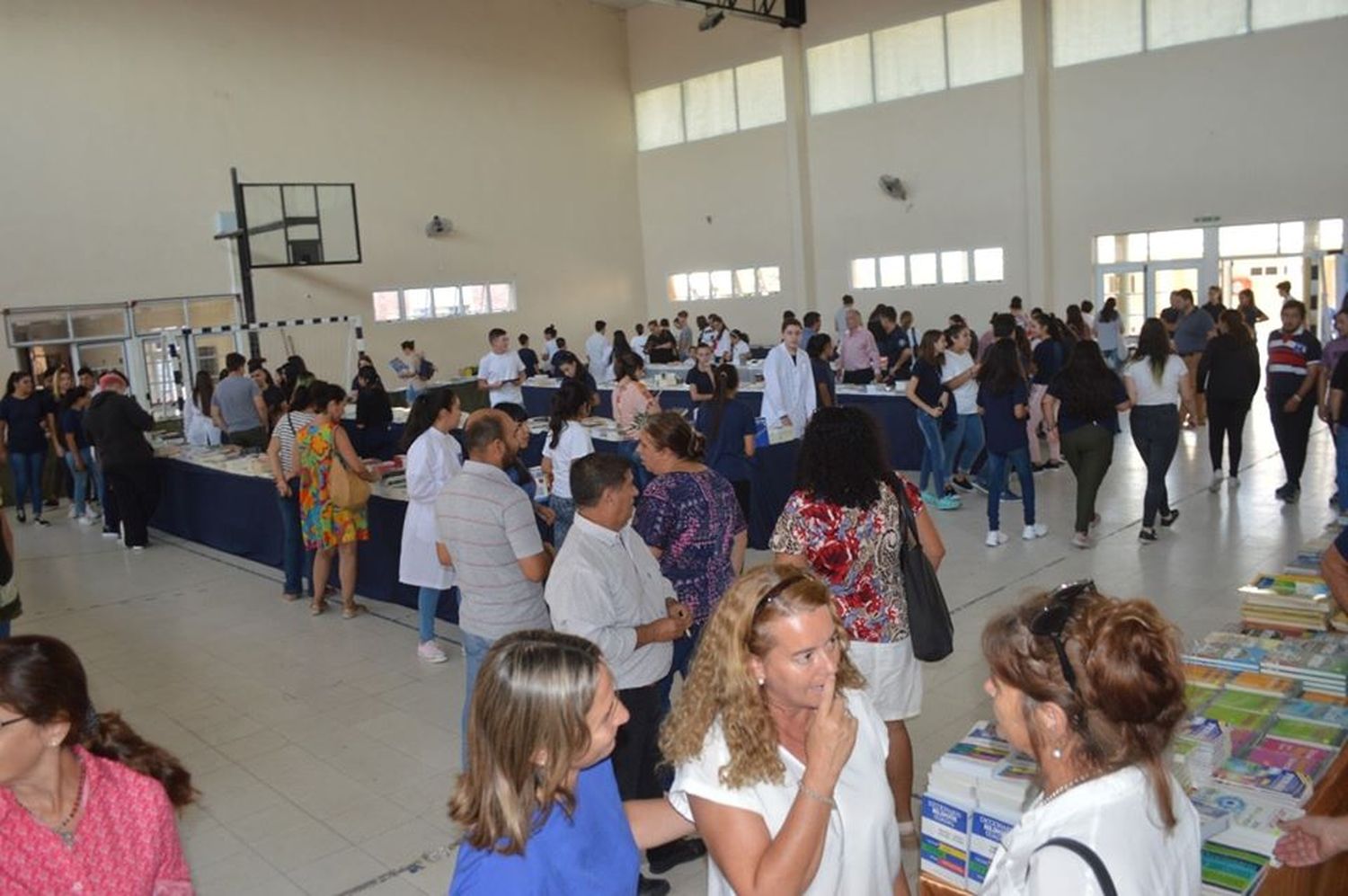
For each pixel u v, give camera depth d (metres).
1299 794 2.17
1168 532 6.48
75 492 9.59
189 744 4.38
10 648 1.47
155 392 13.11
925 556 2.81
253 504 7.50
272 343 14.59
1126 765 1.32
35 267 12.35
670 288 19.14
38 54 12.28
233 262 14.02
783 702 1.63
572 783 1.51
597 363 15.92
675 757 1.62
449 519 3.39
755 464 6.74
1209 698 2.72
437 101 16.27
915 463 8.92
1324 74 11.99
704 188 18.23
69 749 1.55
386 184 15.73
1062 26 13.97
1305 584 3.25
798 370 7.09
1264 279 12.85
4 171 12.08
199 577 7.27
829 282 16.92
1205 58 12.82
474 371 16.23
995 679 1.43
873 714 1.78
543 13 17.61
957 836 2.21
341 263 14.47
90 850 1.52
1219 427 7.46
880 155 15.94
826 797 1.50
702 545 3.28
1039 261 14.41
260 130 14.28
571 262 18.22
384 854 3.38
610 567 2.78
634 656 2.81
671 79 18.34
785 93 16.73
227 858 3.41
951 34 14.94
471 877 1.45
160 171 13.32
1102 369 6.03
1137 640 1.30
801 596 1.59
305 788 3.88
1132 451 9.30
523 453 9.59
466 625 3.44
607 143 18.69
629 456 6.82
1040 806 1.37
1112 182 13.79
